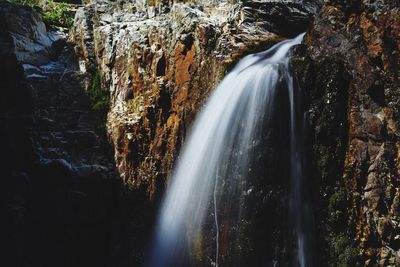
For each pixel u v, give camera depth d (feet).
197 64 28.02
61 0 46.93
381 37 21.20
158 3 33.65
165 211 28.19
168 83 29.81
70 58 37.45
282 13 30.37
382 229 20.26
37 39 37.70
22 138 31.01
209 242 24.72
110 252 30.48
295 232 22.03
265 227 22.63
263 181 22.84
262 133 22.99
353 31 22.29
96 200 30.81
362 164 21.07
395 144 20.62
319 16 23.84
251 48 27.22
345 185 21.47
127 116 31.32
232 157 24.00
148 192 29.60
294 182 22.27
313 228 21.74
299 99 22.56
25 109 31.86
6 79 31.45
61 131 33.27
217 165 24.64
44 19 40.55
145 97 30.83
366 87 21.45
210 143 25.31
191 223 25.93
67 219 30.48
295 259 21.90
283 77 23.08
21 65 32.12
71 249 30.58
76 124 33.76
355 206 21.07
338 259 21.06
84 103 34.83
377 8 21.48
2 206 29.84
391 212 20.25
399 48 20.59
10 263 29.37
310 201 21.91
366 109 21.43
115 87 33.35
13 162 30.53
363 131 21.30
